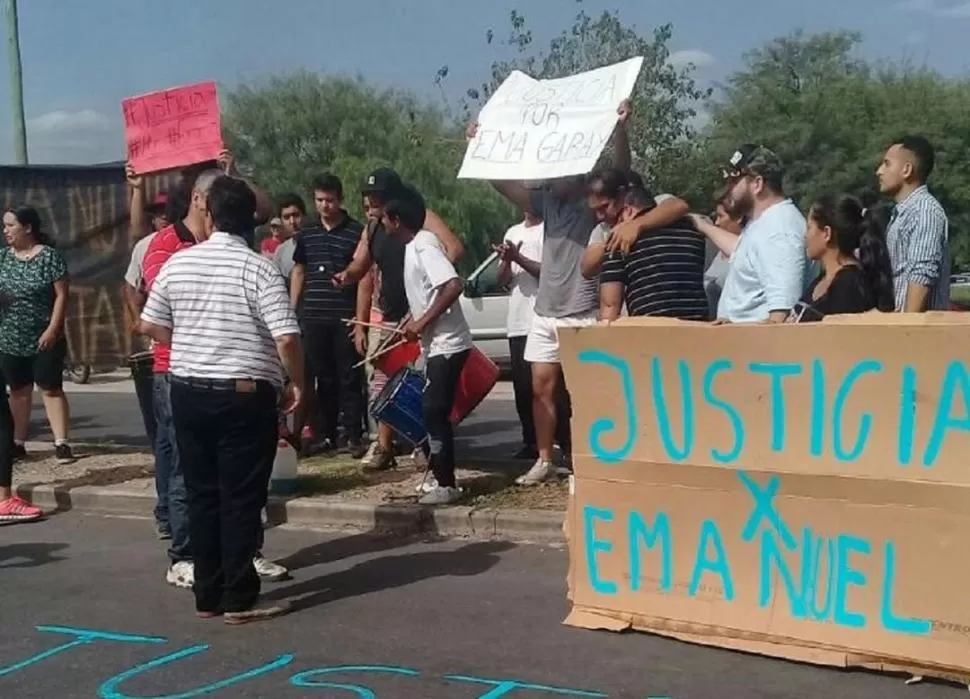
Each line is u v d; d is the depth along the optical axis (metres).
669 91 25.62
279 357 5.34
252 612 5.45
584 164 6.45
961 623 4.32
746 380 4.72
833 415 4.54
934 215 5.78
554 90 6.88
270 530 7.34
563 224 7.23
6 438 7.89
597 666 4.71
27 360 9.18
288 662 4.89
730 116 32.34
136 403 14.85
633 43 25.08
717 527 4.85
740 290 5.58
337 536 7.11
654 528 5.02
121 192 9.41
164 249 6.29
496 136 6.97
